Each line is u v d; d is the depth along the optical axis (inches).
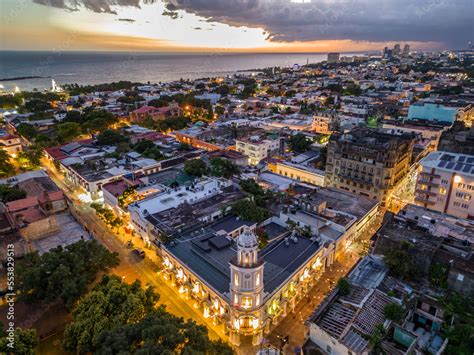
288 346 2341.3
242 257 2127.2
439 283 2260.1
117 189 4202.8
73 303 2388.0
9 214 3371.1
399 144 4343.0
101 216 3855.8
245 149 5994.1
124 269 3161.9
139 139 6673.2
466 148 4441.4
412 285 2279.8
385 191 4242.1
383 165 4178.2
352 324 1918.1
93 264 2694.4
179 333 1866.4
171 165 5398.6
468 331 1847.9
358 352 1754.4
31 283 2411.4
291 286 2605.8
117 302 2288.4
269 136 6338.6
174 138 6855.3
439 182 3543.3
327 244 3051.2
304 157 5802.2
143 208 3555.6
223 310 2396.7
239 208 3388.3
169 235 3024.1
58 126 7411.4
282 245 2952.8
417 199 3730.3
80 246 2714.1
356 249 3459.6
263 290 2297.0
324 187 4424.2
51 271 2496.3
